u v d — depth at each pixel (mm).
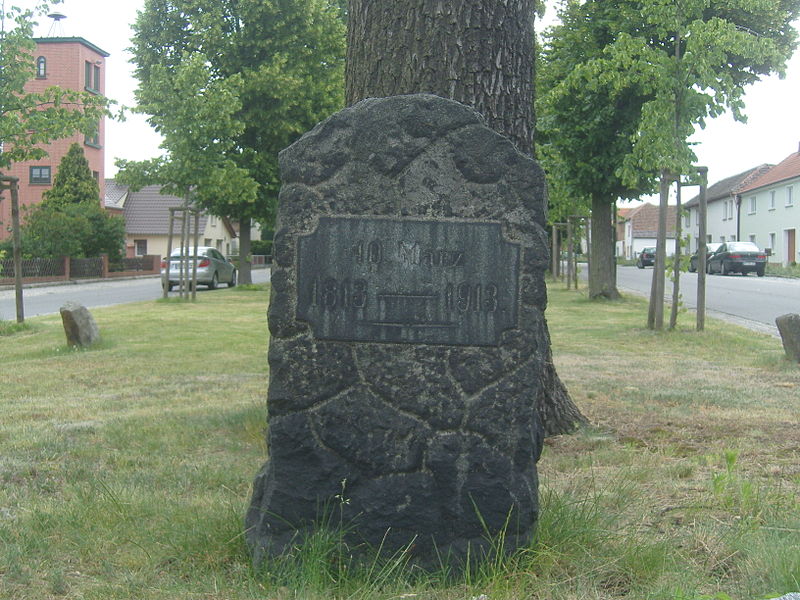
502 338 3703
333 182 3744
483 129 3719
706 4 13102
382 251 3719
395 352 3699
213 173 23578
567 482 5008
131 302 22453
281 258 3740
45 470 5340
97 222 41531
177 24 31453
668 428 6664
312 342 3717
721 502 4516
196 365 10438
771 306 20828
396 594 3416
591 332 14109
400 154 3719
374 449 3674
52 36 45875
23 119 14664
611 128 21000
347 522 3672
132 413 7285
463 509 3662
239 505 4414
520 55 5602
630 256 97250
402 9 5402
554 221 32312
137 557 3785
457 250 3713
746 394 8242
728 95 12961
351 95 5578
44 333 13977
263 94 31203
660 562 3625
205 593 3420
